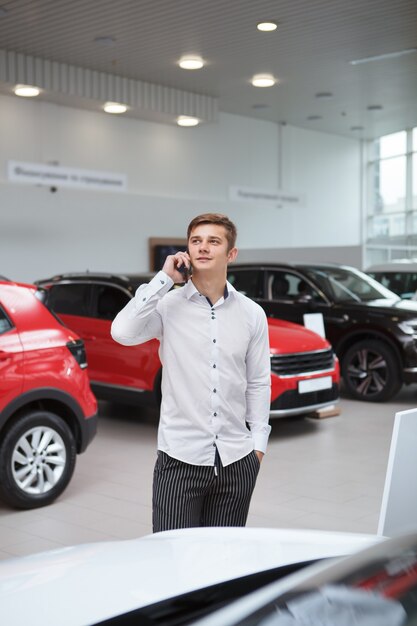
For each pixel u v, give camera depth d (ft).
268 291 30.78
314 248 52.60
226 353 8.61
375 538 6.67
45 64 41.29
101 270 49.80
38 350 15.92
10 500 15.79
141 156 51.96
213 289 8.66
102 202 49.67
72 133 47.62
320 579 3.89
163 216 53.42
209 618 3.72
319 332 25.66
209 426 8.60
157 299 8.50
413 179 67.77
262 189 47.85
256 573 5.61
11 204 44.88
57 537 14.49
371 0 32.24
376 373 28.76
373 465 19.88
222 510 8.85
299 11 33.55
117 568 5.63
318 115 58.34
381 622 3.54
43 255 46.57
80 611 4.88
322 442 22.41
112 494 17.37
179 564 5.73
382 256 68.90
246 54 40.50
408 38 37.99
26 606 4.95
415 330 27.81
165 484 8.68
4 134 44.29
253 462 8.86
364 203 70.08
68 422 16.88
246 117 59.06
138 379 23.48
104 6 32.45
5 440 15.56
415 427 10.59
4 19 34.09
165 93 47.78
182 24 35.19
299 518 15.70
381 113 57.62
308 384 22.61
